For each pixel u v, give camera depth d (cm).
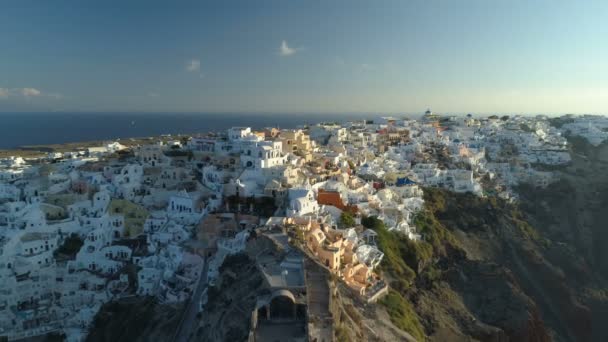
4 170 17100
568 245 18162
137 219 13150
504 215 18162
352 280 9531
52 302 11006
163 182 14912
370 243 12144
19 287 10881
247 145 16275
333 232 10931
